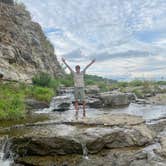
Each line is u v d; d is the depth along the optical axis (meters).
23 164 7.52
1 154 8.12
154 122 10.55
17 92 17.39
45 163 7.30
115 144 8.16
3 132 9.14
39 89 19.64
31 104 15.81
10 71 22.75
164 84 37.47
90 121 9.88
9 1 38.19
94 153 7.79
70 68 12.16
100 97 18.33
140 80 35.75
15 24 35.00
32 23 46.78
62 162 7.28
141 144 8.20
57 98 20.25
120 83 38.75
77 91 12.13
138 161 6.85
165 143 7.73
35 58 36.66
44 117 12.55
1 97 14.57
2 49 25.42
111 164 7.03
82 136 7.93
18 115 12.19
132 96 20.30
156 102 19.05
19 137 8.07
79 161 7.30
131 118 10.29
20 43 33.28
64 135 7.98
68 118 11.94
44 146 7.79
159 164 6.41
